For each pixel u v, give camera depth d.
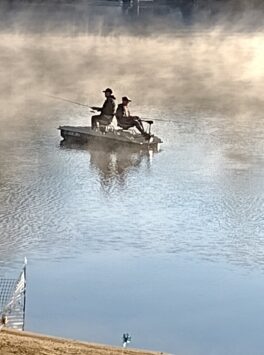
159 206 29.25
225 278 22.64
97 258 23.98
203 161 36.00
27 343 14.43
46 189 31.12
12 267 23.03
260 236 26.05
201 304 20.98
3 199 29.62
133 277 22.58
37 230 26.27
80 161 35.88
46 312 20.05
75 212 28.27
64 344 14.79
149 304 20.86
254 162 35.81
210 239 25.72
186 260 23.95
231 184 32.00
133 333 19.23
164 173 33.97
